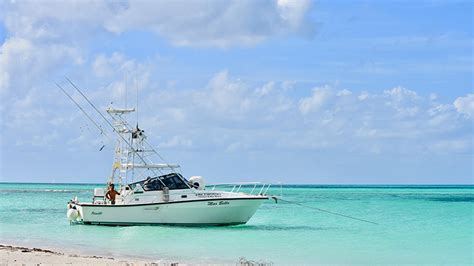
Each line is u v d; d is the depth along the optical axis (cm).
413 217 4144
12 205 5869
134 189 3039
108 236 2781
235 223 3052
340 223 3588
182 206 2970
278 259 2203
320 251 2414
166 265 1836
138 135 3098
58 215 4325
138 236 2773
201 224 3008
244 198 2989
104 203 3152
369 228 3294
